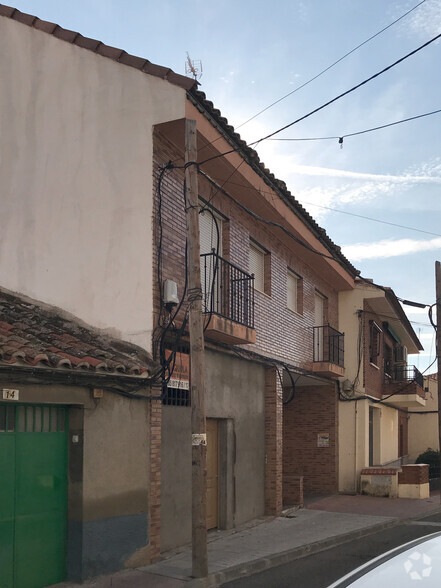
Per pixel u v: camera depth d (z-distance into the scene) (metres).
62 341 8.09
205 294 10.71
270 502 13.45
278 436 13.77
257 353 13.20
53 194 9.52
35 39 9.74
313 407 19.12
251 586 7.84
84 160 9.68
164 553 9.35
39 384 7.29
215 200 11.81
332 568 8.81
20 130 9.45
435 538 4.03
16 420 7.41
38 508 7.54
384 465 23.27
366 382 19.91
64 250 9.44
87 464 7.91
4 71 9.44
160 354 9.31
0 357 6.53
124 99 9.80
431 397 31.42
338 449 18.84
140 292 9.34
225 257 12.10
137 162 9.66
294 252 15.91
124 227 9.53
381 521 12.95
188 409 10.31
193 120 8.79
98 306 9.38
